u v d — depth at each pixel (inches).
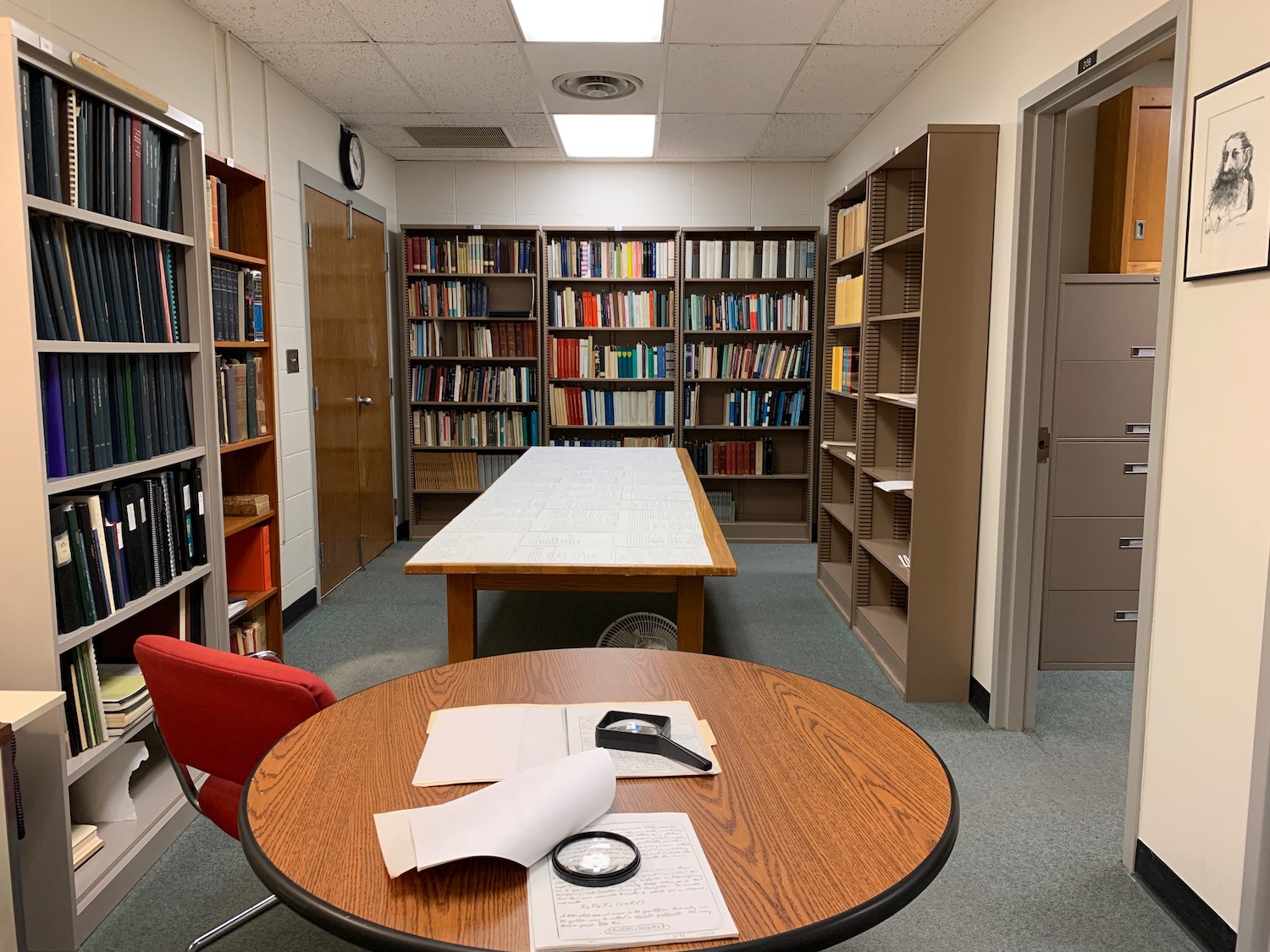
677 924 33.0
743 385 242.4
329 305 183.8
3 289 66.1
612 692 56.8
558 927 32.7
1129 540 138.9
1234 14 69.3
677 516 113.5
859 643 154.3
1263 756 65.3
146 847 82.9
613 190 234.7
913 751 48.9
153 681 58.9
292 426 163.2
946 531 124.8
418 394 231.6
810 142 210.5
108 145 80.2
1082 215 138.9
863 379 152.3
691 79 160.4
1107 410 135.9
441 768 45.5
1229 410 70.4
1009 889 82.0
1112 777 104.3
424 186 233.9
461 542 97.7
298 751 48.1
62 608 72.4
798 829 40.4
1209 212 71.9
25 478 67.7
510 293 236.4
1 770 58.7
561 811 38.2
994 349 119.5
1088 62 93.0
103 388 80.4
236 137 140.8
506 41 140.6
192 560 98.1
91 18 103.4
